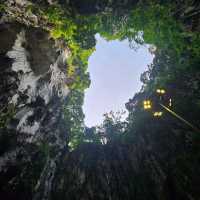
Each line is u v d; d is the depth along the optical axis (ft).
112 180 59.26
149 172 56.34
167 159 55.06
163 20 54.39
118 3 51.93
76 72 59.36
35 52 46.75
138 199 52.54
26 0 43.50
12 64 41.45
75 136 67.15
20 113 45.39
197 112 56.80
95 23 53.83
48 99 53.93
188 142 53.52
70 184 57.41
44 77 49.39
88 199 54.70
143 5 53.36
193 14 50.39
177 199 46.73
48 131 56.44
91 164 63.98
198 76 57.88
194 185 45.75
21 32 44.32
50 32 49.96
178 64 62.28
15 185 45.42
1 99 40.04
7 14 42.16
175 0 50.26
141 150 63.16
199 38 52.08
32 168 50.11
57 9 48.57
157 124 65.16
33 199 48.29
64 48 53.52
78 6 50.39
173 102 63.46
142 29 56.75
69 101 63.98
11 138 44.34
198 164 48.08
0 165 42.42
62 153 63.05
